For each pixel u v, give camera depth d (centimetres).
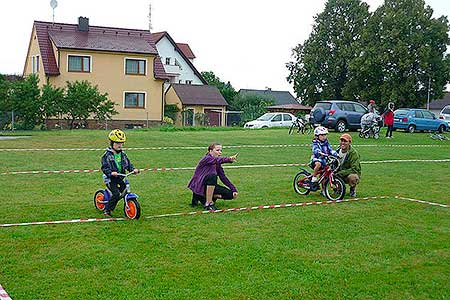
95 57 4391
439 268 619
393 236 750
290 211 899
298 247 688
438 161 1712
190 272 589
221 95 5675
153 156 1662
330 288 553
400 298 532
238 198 1012
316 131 1047
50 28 4562
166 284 554
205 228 773
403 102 5378
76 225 775
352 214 885
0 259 619
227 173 1342
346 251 675
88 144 2020
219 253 656
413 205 971
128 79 4531
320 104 2998
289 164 1538
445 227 809
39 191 1045
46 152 1725
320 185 1040
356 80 5522
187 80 6375
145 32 4931
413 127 3225
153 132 2972
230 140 2312
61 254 640
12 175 1243
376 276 589
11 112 3625
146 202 957
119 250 659
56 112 3800
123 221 805
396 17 5275
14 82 3812
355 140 2470
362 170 1451
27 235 716
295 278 577
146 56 4575
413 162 1667
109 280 562
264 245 693
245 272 592
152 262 619
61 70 4284
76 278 566
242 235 739
